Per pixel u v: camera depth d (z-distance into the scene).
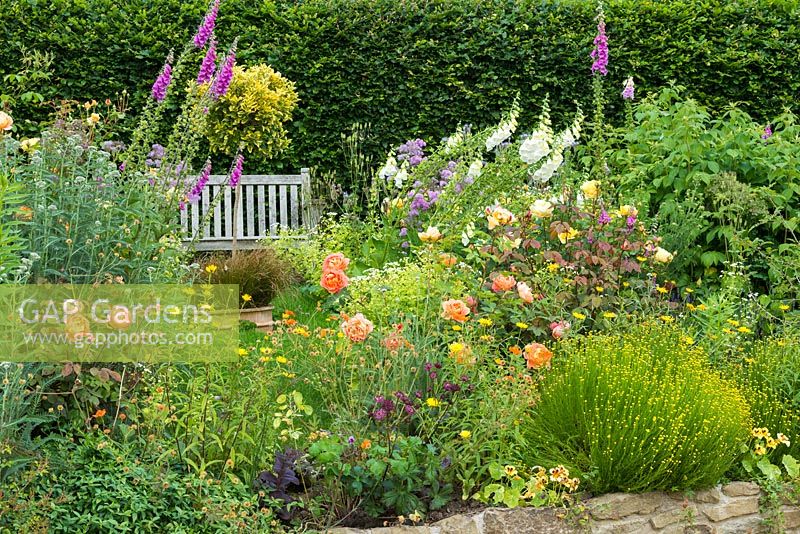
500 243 5.26
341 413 3.97
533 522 3.79
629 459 3.92
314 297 6.71
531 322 4.89
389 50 9.34
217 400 3.77
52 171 4.07
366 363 4.21
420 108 9.46
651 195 6.67
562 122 9.66
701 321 5.21
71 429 3.56
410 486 3.68
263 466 3.76
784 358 4.69
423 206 7.11
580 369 4.24
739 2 9.75
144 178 4.50
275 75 8.30
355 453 3.70
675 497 4.06
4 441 3.16
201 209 8.68
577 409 4.12
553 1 9.66
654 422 3.93
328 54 9.24
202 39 5.18
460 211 6.43
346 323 3.89
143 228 4.18
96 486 3.25
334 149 9.39
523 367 4.19
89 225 3.84
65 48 8.70
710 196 6.36
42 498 3.10
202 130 5.01
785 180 6.41
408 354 4.11
